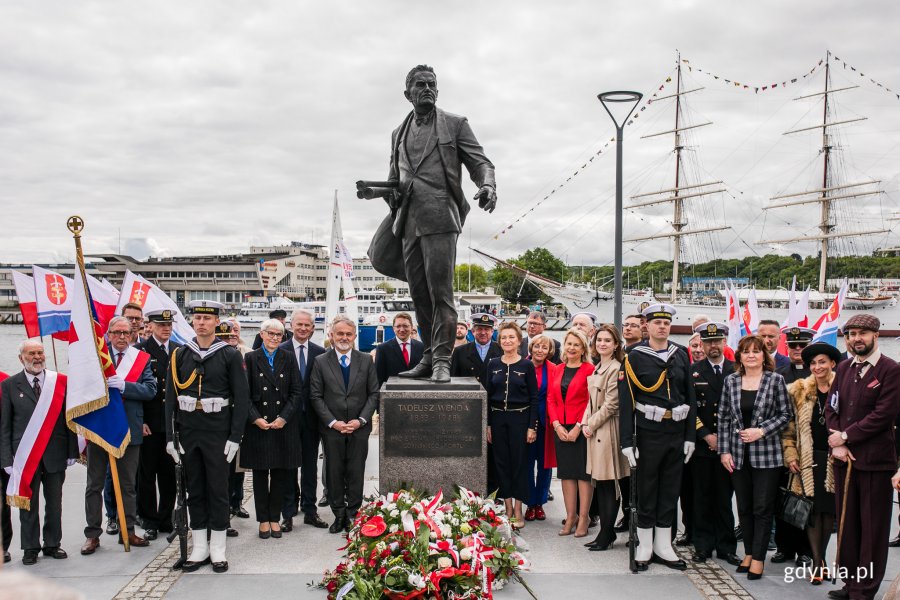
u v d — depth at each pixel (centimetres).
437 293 668
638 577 565
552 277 10744
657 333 595
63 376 623
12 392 602
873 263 7912
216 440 581
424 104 669
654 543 601
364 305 4744
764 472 564
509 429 675
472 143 677
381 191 684
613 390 623
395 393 629
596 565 591
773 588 545
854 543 524
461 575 480
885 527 516
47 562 599
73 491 825
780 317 5269
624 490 683
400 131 701
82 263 632
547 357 738
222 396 584
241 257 10156
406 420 629
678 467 593
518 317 8350
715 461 608
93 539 621
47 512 608
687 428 593
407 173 677
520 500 675
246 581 552
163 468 678
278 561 598
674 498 593
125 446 624
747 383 580
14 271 805
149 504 672
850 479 523
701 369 633
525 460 676
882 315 5184
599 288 5353
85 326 612
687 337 5253
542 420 720
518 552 572
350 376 673
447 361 668
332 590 510
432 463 629
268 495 666
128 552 625
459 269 13050
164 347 714
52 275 756
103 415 614
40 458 598
